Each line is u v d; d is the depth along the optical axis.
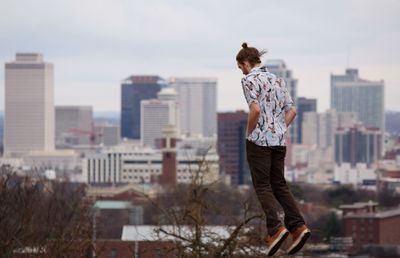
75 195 106.44
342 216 174.75
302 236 24.58
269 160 24.72
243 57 25.05
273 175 24.86
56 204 73.69
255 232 51.12
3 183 69.31
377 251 156.75
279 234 24.48
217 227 59.06
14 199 65.25
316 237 89.56
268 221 24.61
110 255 62.88
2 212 58.59
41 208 69.31
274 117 24.73
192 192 55.19
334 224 158.88
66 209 83.38
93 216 74.25
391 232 166.12
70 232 57.09
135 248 58.06
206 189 55.44
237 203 75.75
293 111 24.92
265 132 24.61
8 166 101.00
